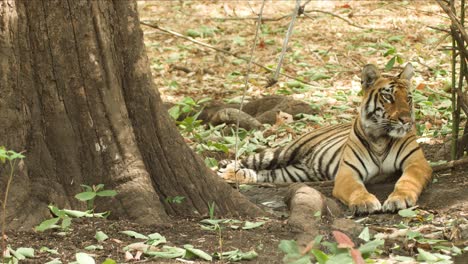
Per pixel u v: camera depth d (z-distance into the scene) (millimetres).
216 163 14219
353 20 26562
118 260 8555
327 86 19484
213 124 16969
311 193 10508
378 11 27297
